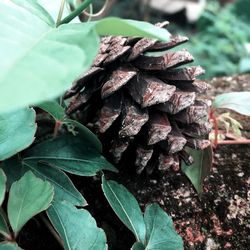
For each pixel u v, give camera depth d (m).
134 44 0.16
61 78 0.08
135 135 0.16
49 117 0.19
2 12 0.11
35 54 0.09
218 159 0.19
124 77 0.15
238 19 0.62
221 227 0.17
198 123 0.16
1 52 0.09
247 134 0.21
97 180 0.18
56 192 0.15
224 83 0.26
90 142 0.16
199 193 0.17
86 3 0.14
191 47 0.55
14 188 0.13
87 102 0.17
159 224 0.15
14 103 0.07
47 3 0.17
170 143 0.15
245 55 0.52
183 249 0.15
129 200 0.15
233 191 0.18
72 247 0.13
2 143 0.13
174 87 0.15
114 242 0.16
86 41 0.09
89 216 0.14
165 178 0.18
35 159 0.15
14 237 0.13
